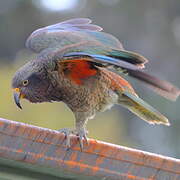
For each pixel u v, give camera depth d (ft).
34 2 156.15
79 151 26.21
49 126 70.95
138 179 26.71
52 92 38.11
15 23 153.48
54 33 40.75
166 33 148.56
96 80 38.06
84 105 38.37
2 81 73.20
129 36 147.64
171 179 27.04
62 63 36.65
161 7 151.23
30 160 25.48
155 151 119.44
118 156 26.48
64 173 26.21
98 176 26.45
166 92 29.58
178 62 143.74
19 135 25.26
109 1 150.82
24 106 71.41
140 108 40.24
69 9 154.81
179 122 115.14
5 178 25.54
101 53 34.71
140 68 31.60
